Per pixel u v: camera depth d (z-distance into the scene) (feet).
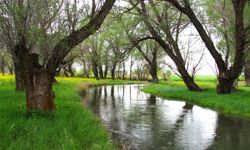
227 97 107.65
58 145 37.47
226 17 126.62
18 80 106.22
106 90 188.75
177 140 53.98
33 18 54.34
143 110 91.81
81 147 39.42
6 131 40.34
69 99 93.76
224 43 140.67
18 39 54.95
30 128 43.16
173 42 139.13
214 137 56.59
